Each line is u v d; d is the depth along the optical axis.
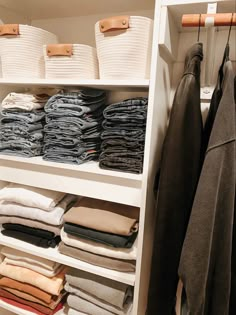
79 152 0.98
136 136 0.89
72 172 0.99
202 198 0.68
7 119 1.09
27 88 1.27
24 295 1.15
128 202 0.91
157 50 0.78
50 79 0.97
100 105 1.07
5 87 1.16
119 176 0.90
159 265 0.82
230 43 0.94
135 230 0.96
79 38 1.22
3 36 1.00
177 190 0.77
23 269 1.17
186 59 0.83
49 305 1.11
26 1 1.07
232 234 0.71
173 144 0.76
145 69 0.87
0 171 1.13
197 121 0.75
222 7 0.77
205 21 0.71
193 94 0.73
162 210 0.79
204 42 0.97
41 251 1.09
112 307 1.00
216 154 0.66
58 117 1.00
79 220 0.97
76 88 1.11
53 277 1.12
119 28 0.83
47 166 1.03
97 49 0.91
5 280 1.19
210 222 0.67
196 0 0.73
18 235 1.14
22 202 1.09
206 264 0.68
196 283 0.69
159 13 0.77
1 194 1.13
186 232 0.72
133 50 0.84
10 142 1.08
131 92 1.15
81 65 0.94
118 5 1.06
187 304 0.77
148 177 0.86
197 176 0.77
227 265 0.69
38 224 1.09
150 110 0.81
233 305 0.76
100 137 1.02
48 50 0.94
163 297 0.85
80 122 0.96
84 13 1.17
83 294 1.05
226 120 0.65
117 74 0.87
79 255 1.02
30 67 1.03
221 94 0.73
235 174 0.65
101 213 1.00
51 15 1.22
